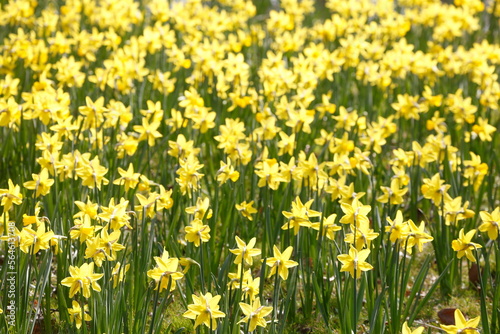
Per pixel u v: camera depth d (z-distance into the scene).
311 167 5.08
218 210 5.33
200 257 4.35
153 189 6.17
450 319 4.89
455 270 5.20
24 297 3.99
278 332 4.04
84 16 10.79
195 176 4.86
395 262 4.27
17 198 4.27
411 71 8.48
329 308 4.83
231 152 5.55
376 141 6.04
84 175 4.68
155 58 8.70
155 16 9.70
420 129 7.31
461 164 5.98
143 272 4.39
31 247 3.99
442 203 4.97
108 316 3.90
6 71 7.21
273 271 3.96
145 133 5.64
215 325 3.55
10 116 5.46
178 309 4.90
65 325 4.41
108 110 5.84
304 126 6.20
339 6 10.95
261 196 5.61
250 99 6.80
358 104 8.22
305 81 7.31
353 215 4.15
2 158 5.85
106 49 9.09
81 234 3.99
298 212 4.22
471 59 8.23
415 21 10.84
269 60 7.89
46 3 12.07
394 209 5.28
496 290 4.46
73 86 7.29
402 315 4.96
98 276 3.79
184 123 6.41
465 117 6.84
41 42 7.36
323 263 4.85
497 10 11.44
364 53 8.85
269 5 13.61
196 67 7.67
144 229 4.46
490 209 6.02
